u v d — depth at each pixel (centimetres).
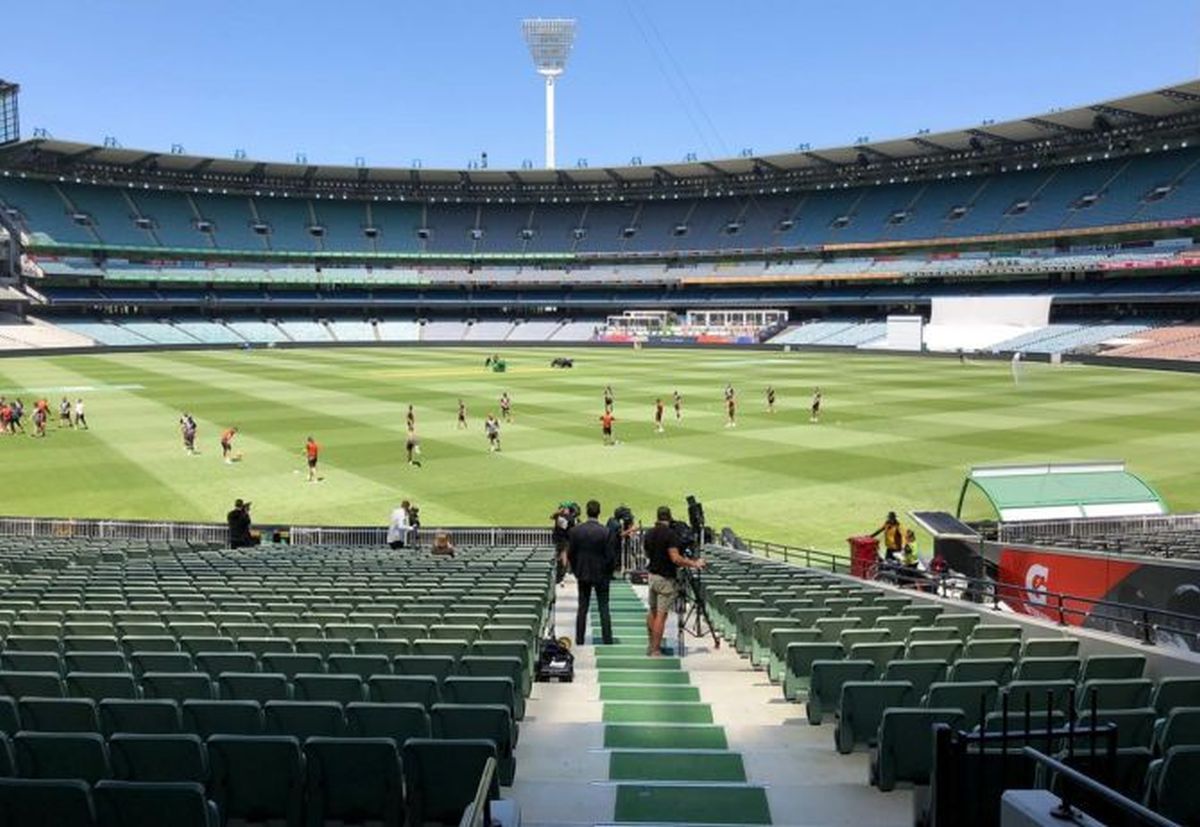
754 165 12950
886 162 12419
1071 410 5600
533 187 14425
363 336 13500
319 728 800
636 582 2562
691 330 12812
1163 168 10494
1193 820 613
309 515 3356
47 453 4456
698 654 1523
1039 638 1212
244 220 13625
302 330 13225
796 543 2959
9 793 586
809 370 8800
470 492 3656
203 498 3594
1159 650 1077
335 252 13725
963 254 11581
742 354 11306
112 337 11688
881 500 3459
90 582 1794
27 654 1022
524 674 1086
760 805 775
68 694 923
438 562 2209
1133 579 1800
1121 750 652
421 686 887
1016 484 2598
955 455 4222
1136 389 6738
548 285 14138
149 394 6756
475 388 7256
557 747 944
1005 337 10056
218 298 13038
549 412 5803
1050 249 10856
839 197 13388
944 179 12550
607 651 1535
